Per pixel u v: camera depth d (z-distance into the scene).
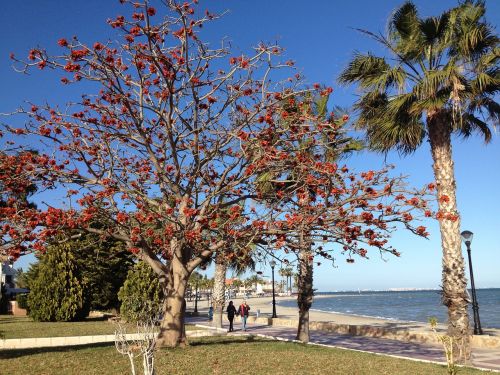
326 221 10.87
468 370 10.95
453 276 12.98
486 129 14.60
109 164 12.84
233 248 11.87
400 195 10.46
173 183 12.09
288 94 11.81
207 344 12.90
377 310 70.81
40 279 25.14
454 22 13.06
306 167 11.15
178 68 11.09
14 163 11.38
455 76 12.23
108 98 12.04
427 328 24.53
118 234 12.05
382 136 14.01
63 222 10.45
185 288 12.30
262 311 54.88
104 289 30.30
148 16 10.12
